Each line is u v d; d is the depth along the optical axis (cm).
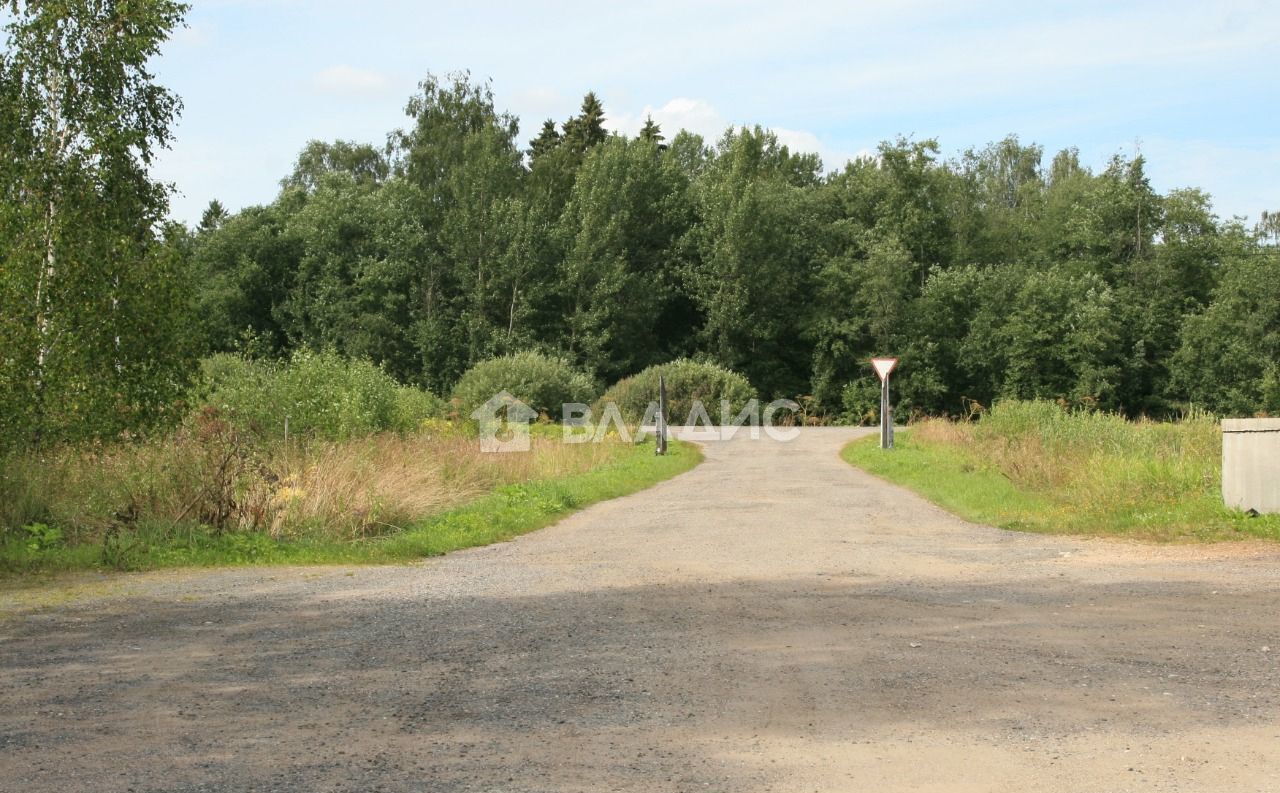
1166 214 6769
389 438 2233
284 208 7006
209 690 624
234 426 1698
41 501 1287
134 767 492
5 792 461
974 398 6862
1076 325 6375
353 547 1248
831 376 6962
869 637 746
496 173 6694
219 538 1261
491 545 1348
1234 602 858
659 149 9550
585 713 572
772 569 1078
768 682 630
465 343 6562
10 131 1703
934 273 7075
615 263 6781
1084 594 905
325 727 551
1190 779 464
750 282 6906
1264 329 5762
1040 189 9106
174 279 1620
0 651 725
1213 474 1503
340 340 6238
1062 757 493
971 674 642
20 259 1361
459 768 488
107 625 813
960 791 454
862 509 1723
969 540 1313
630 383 5381
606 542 1344
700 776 475
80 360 1428
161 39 1995
